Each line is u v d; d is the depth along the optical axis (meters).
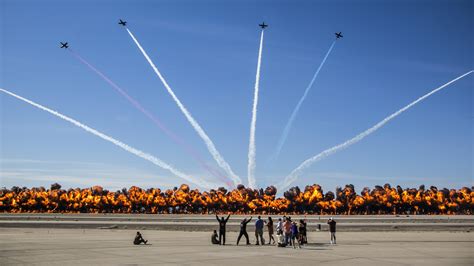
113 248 38.69
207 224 78.88
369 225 78.25
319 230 71.12
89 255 32.84
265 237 56.78
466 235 63.12
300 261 30.31
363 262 30.14
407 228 76.75
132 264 28.03
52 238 51.19
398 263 29.80
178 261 29.70
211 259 31.05
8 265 27.16
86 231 68.00
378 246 43.59
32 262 28.55
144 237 55.72
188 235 60.28
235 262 29.44
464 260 31.86
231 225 78.56
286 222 42.00
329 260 31.08
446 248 41.59
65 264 27.67
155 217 117.00
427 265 28.91
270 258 31.91
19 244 41.72
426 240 52.72
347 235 62.38
